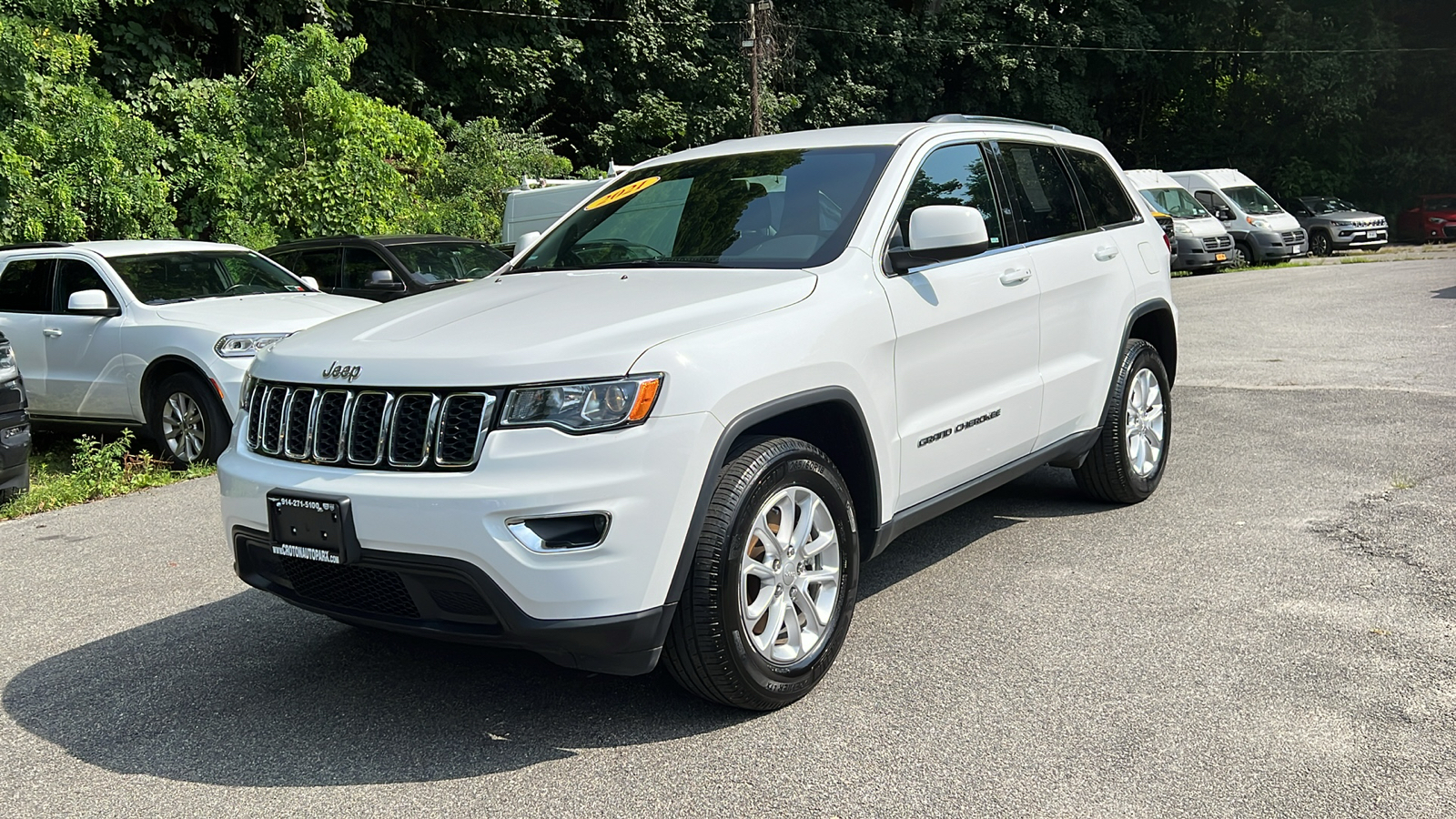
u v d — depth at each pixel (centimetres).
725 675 336
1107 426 552
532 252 481
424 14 2672
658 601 321
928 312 418
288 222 1681
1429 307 1399
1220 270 2411
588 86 2930
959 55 3584
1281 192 4059
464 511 308
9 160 1301
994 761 317
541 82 2761
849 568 378
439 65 2769
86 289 872
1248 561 481
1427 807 284
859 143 459
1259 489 598
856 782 309
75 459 785
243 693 390
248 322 819
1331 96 3856
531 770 325
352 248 1112
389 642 436
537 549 309
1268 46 3906
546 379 315
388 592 336
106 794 321
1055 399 502
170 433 827
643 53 2931
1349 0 3941
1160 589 452
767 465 344
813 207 427
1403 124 4119
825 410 380
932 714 348
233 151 1644
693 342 334
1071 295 513
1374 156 4153
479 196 2208
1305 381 915
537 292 398
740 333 347
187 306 849
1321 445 689
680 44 3053
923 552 518
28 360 882
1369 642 390
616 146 2928
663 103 2909
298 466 344
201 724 366
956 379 436
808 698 365
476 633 320
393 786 319
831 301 380
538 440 311
